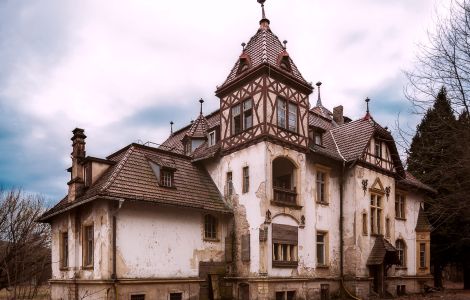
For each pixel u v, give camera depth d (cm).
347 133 2416
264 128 1877
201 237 1912
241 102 2039
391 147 2505
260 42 2095
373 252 2197
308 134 2116
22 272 1570
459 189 1164
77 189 1836
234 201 1992
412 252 2658
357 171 2220
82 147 1942
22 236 1666
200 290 1848
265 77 1925
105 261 1605
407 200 2716
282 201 1903
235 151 2027
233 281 1900
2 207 2255
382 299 2100
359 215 2175
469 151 1005
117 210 1636
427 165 1164
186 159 2153
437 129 1092
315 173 2120
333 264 2119
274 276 1805
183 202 1819
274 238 1836
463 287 3119
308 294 1950
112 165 1927
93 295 1634
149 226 1741
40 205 2845
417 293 2550
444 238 2870
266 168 1847
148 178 1823
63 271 1902
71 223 1870
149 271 1700
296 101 2070
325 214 2128
